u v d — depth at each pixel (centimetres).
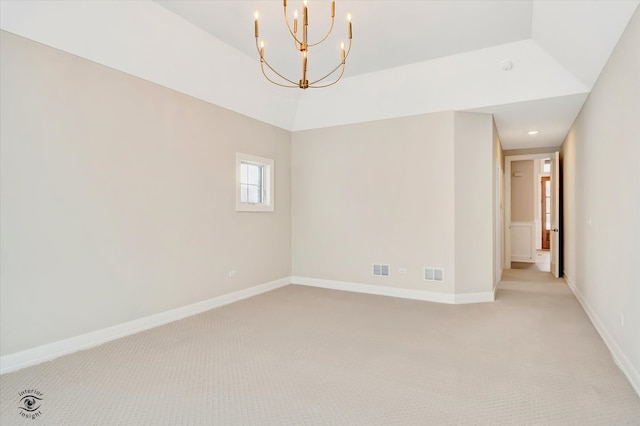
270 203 520
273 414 197
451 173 446
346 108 505
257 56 404
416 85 439
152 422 190
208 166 420
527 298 472
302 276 563
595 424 187
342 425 187
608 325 302
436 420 192
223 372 250
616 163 275
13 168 258
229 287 450
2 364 251
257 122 496
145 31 316
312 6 303
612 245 288
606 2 237
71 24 276
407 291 477
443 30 343
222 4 303
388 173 490
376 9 308
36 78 270
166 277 370
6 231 255
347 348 296
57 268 283
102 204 314
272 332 337
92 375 245
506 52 375
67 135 289
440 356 278
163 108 367
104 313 315
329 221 538
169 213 373
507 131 547
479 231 455
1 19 248
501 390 224
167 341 313
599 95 330
